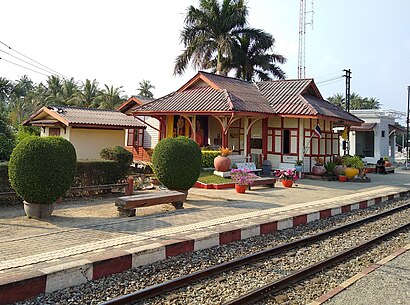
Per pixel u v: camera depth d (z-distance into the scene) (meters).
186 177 11.59
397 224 10.52
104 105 42.50
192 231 7.93
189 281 5.73
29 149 8.58
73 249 6.48
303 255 7.37
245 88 22.67
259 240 8.33
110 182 13.11
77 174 12.22
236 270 6.38
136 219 9.05
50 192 8.73
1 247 6.57
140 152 24.48
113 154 13.38
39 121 20.80
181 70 31.55
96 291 5.30
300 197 13.45
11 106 51.47
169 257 6.83
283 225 9.51
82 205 10.88
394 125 35.78
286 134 20.41
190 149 11.68
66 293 5.17
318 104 21.38
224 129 18.47
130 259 6.19
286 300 5.24
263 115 18.88
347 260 7.14
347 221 10.79
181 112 18.61
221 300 5.16
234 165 17.97
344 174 19.47
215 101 18.91
